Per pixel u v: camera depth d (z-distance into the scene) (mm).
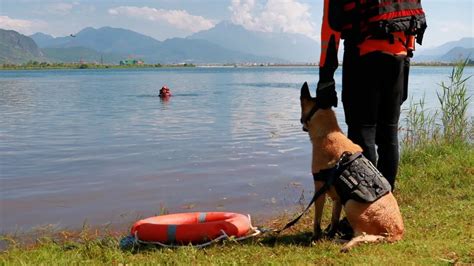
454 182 5531
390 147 4191
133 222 5137
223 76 62312
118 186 6473
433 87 26953
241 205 5625
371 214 3791
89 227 5008
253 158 8188
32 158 8367
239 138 10453
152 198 5961
